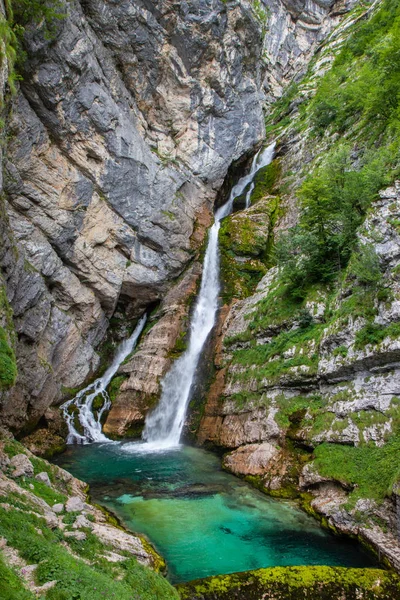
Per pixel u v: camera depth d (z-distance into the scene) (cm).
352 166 2170
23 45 1777
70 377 2094
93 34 2170
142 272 2427
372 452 1152
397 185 1387
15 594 530
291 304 1803
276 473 1364
